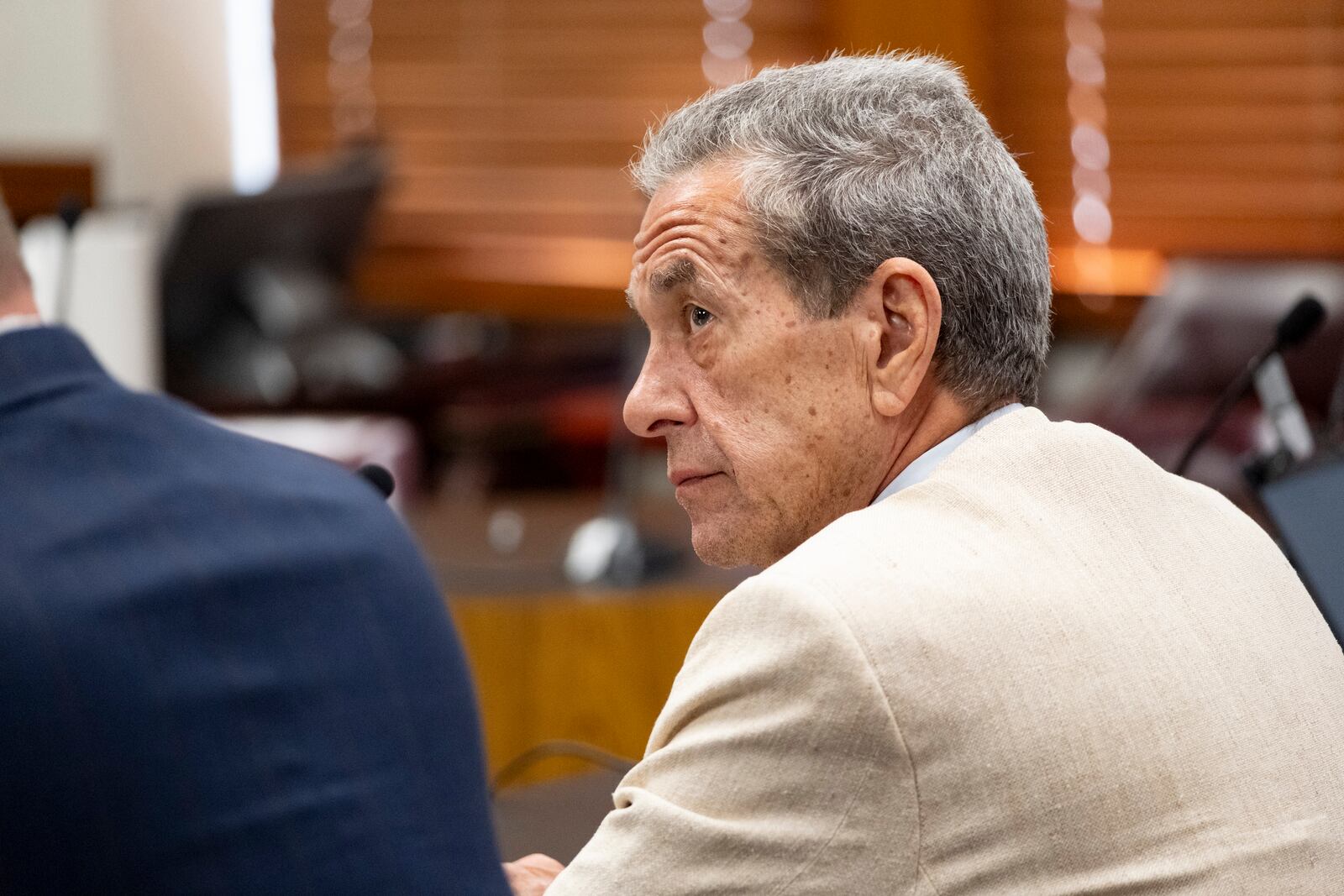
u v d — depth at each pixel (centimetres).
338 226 937
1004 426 267
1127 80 1179
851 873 223
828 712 222
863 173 264
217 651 188
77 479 196
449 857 196
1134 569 250
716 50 1202
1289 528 335
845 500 275
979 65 1173
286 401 938
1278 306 885
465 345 1189
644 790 239
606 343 1194
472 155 1224
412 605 204
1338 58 1173
